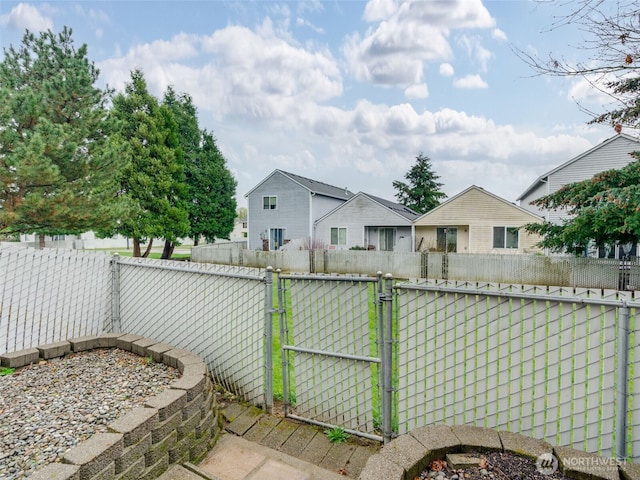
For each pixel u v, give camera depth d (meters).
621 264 9.71
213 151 24.27
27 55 12.00
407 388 2.34
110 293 4.12
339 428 2.51
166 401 2.03
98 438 1.69
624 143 13.29
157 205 17.50
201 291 3.34
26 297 3.41
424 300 2.25
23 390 2.50
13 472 1.62
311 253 14.41
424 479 1.64
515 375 2.05
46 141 9.55
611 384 1.81
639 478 1.50
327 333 2.65
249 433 2.56
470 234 16.30
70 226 11.38
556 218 14.64
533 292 1.97
